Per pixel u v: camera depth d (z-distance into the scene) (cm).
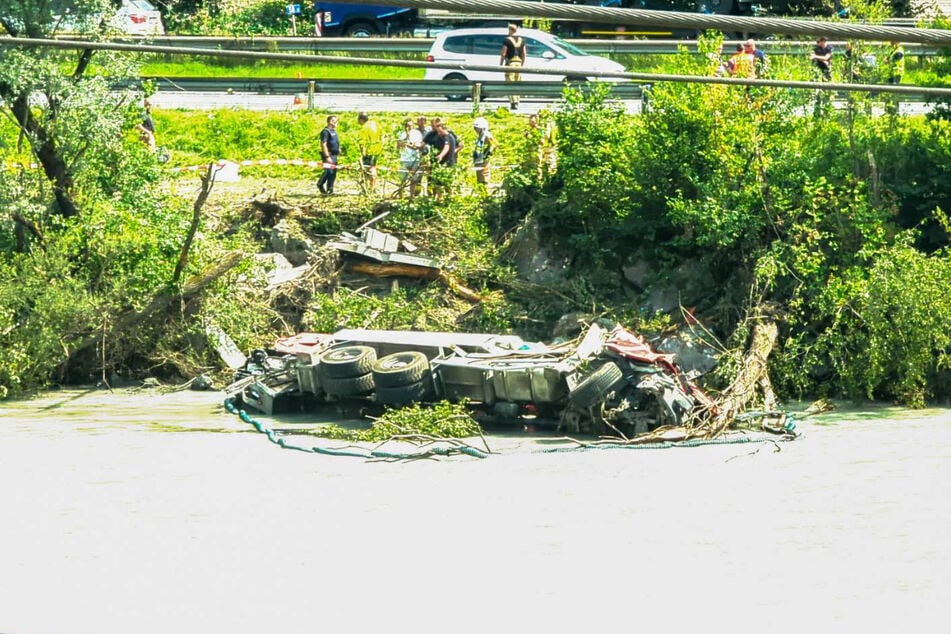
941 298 5359
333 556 3422
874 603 3011
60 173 6184
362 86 8550
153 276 6047
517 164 6806
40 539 3575
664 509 3844
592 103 6519
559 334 6047
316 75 9175
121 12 6438
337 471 4397
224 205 6869
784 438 4825
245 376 5650
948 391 5534
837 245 5797
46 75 5844
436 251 6475
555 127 6706
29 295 5906
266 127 8031
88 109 6016
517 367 4962
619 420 4950
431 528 3678
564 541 3528
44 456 4566
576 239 6319
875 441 4744
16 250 6222
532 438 4972
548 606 3031
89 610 3028
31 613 3009
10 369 5756
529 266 6438
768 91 6141
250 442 4850
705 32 6450
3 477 4250
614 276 6291
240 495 4044
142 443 4803
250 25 11238
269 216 6775
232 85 8750
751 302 5703
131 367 6197
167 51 2328
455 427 4919
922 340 5362
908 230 5784
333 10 9975
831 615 2947
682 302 6088
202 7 11519
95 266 6112
